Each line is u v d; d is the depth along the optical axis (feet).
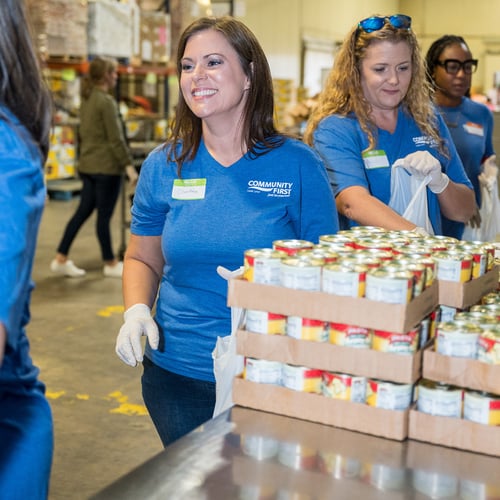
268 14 45.03
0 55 4.26
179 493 4.51
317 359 5.32
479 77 63.67
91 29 32.58
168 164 7.22
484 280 6.13
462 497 4.51
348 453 4.99
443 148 9.89
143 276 7.55
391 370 5.11
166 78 39.11
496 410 4.95
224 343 6.41
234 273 6.50
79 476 11.00
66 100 34.30
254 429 5.28
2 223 3.99
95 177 21.16
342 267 5.29
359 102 9.46
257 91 6.93
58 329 17.15
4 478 4.61
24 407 4.83
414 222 9.27
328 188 7.26
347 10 56.70
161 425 7.35
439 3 63.93
